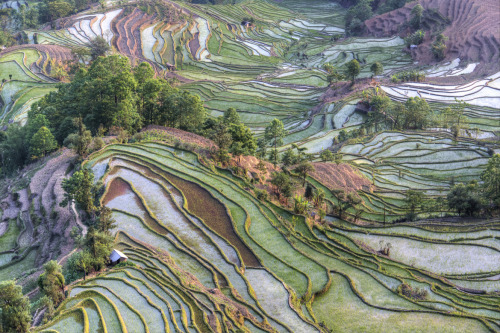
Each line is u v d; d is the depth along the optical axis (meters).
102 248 47.84
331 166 94.00
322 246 61.72
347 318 47.88
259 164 81.12
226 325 41.53
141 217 60.16
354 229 69.00
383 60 196.75
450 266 60.47
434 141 113.94
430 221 72.69
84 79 96.50
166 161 76.00
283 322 45.47
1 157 103.38
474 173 99.19
